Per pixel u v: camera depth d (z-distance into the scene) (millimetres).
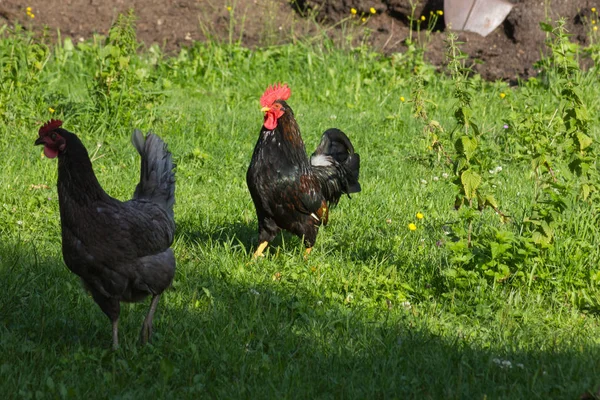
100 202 4859
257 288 6520
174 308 6043
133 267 5008
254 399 4625
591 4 16875
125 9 17391
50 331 5547
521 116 11984
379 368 5137
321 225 7738
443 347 5477
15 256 6805
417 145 11820
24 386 4621
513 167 10820
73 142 4789
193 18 17578
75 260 4926
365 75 15633
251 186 7176
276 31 17484
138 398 4605
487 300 6422
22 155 10250
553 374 5070
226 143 11453
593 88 14406
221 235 7973
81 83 14484
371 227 8312
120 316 5867
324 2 18094
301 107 14023
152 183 5605
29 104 11828
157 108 12258
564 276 6812
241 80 15445
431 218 8695
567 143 7664
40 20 16859
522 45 16625
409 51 16125
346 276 6883
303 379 4906
